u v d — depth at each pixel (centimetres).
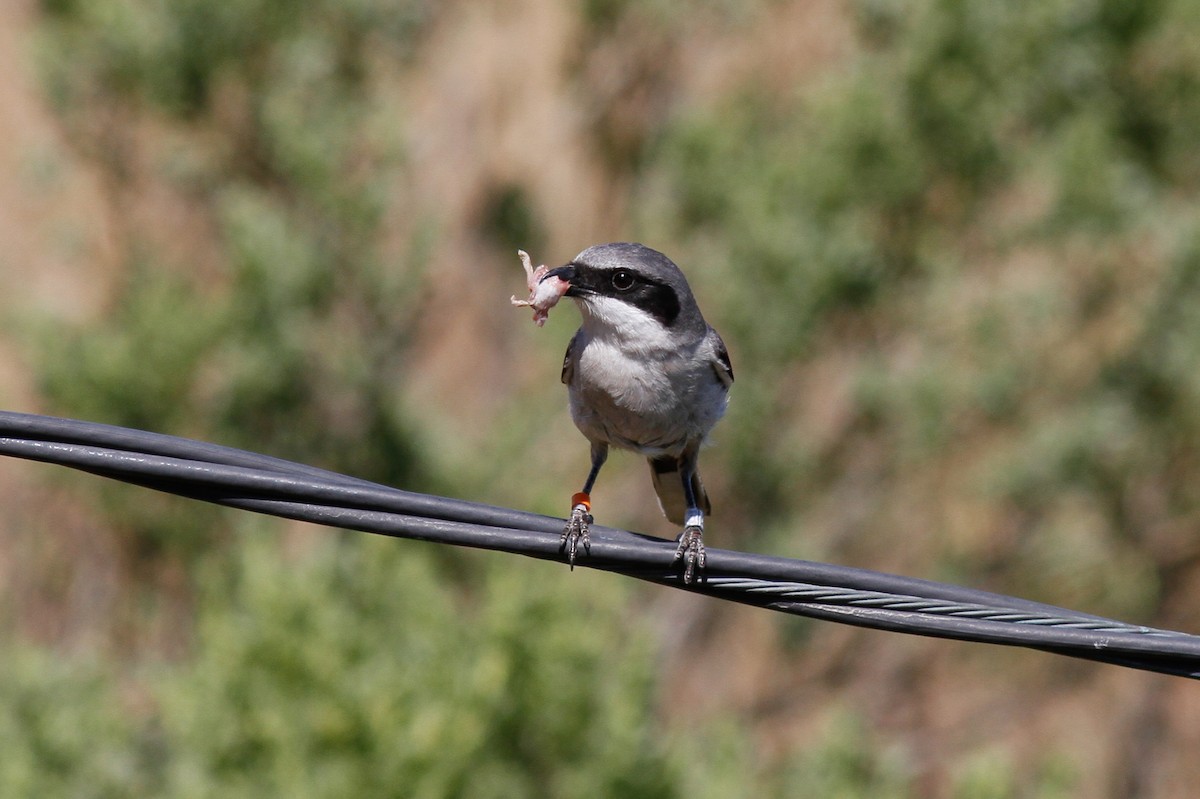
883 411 1519
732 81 1814
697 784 1088
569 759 1038
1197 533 1628
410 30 1602
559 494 1595
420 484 1559
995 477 1548
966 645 1858
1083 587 1670
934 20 1401
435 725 960
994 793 1144
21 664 1134
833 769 1241
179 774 995
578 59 1920
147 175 1631
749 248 1452
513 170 1920
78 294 1694
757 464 1540
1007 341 1487
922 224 1491
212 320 1416
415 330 1747
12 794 1056
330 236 1516
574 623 1034
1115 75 1426
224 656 992
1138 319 1538
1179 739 1891
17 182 1769
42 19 1577
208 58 1463
